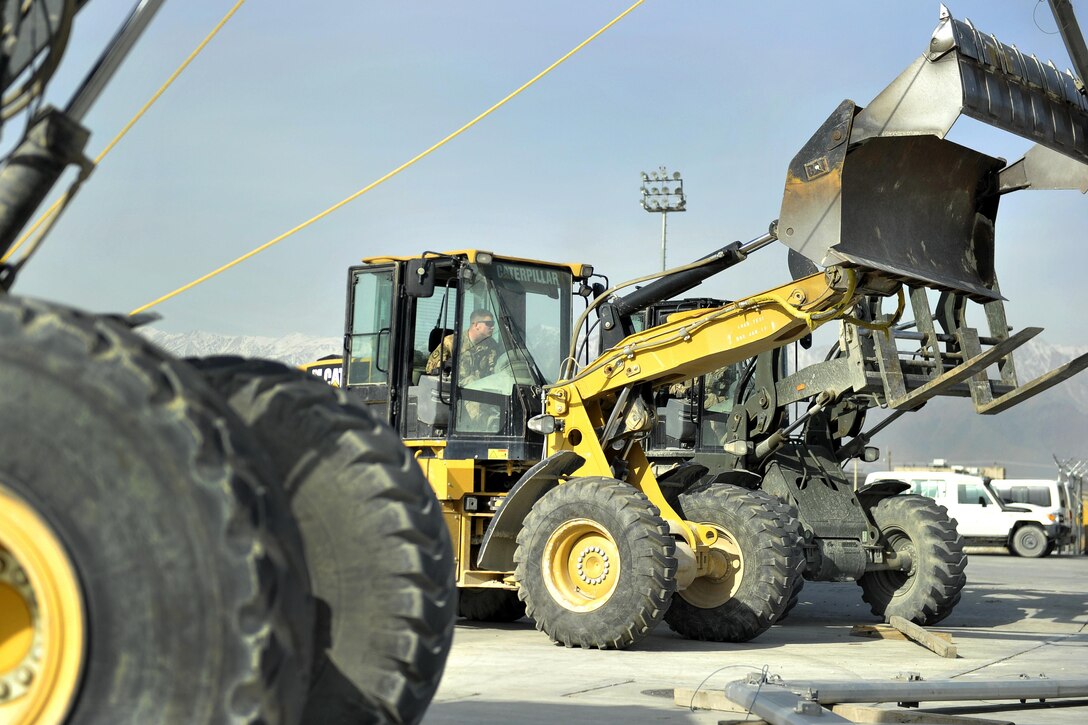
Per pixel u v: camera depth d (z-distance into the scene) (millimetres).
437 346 11109
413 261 9992
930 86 7871
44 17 3000
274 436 2707
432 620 2689
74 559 2004
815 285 9203
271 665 1979
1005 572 21703
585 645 9125
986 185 9344
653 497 10258
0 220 2613
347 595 2688
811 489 11586
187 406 2021
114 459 2002
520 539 9508
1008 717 5902
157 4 2963
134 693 1982
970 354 9445
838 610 13633
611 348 10328
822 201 8375
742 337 9625
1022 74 8047
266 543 2012
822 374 11328
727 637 9750
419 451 10891
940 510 11742
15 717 2016
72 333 2031
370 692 2648
